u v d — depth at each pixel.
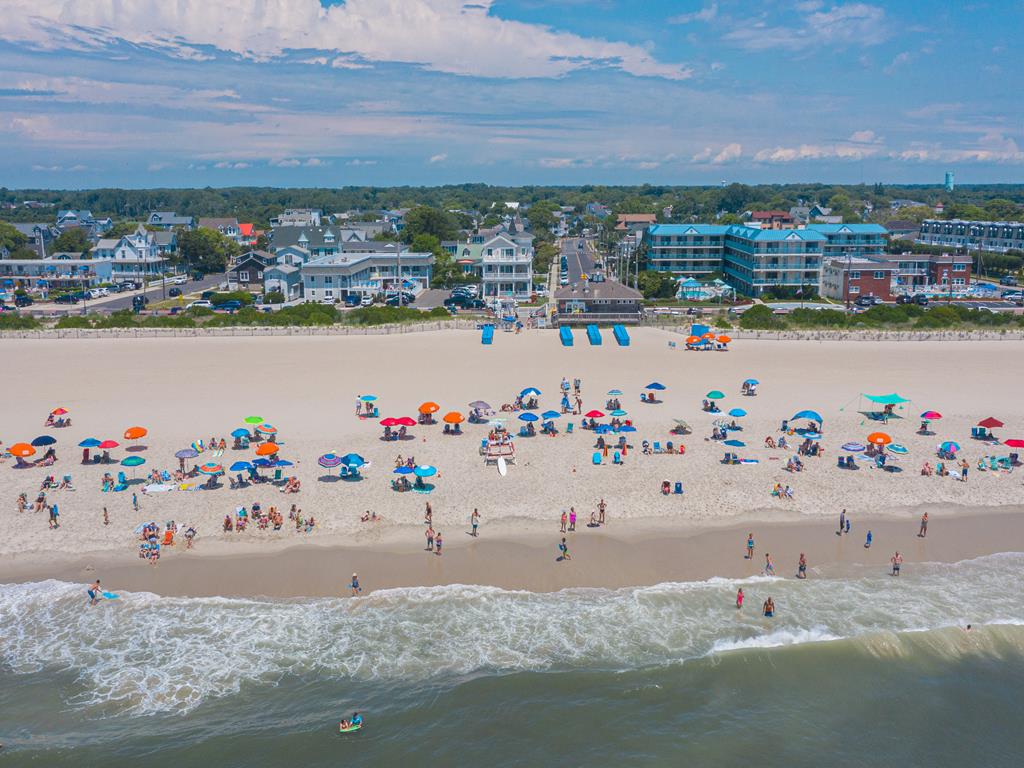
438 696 36.97
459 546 47.75
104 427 66.94
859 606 43.03
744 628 41.34
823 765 33.59
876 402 73.31
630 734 35.09
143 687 37.09
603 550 47.62
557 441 64.88
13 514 50.78
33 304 141.75
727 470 58.94
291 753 33.81
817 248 153.38
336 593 43.38
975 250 198.25
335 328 106.38
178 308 129.75
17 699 36.25
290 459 60.19
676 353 96.69
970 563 47.06
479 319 116.56
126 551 46.84
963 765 33.94
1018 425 69.19
